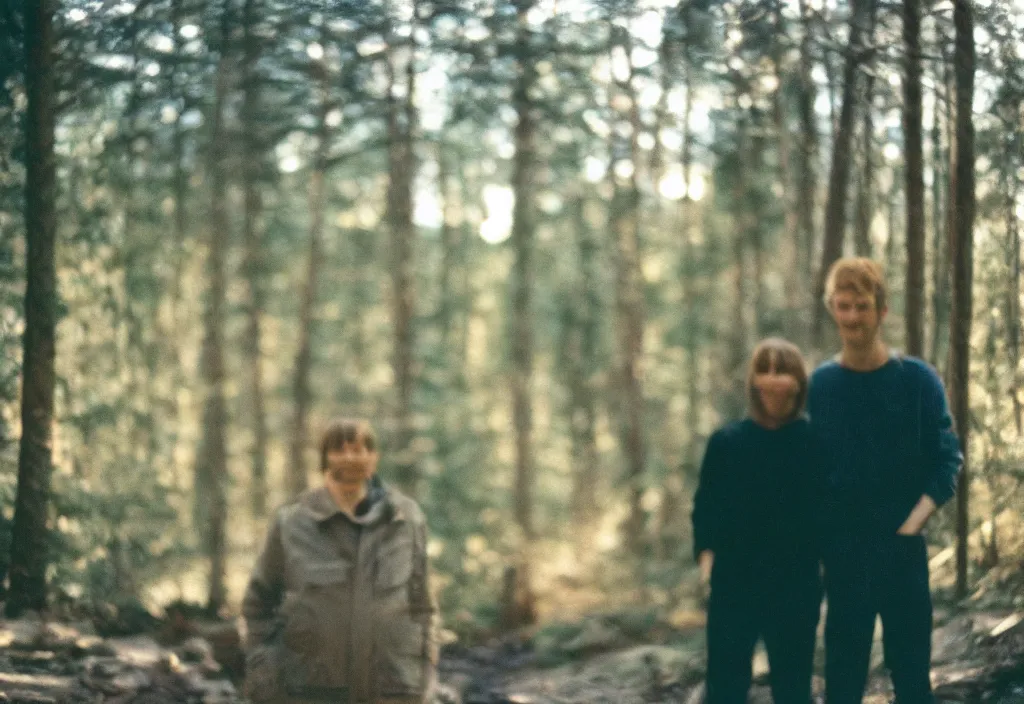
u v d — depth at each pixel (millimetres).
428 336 21328
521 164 16141
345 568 4078
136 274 8969
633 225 16203
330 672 4051
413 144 15398
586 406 19797
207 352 14359
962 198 6312
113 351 8180
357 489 4160
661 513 15547
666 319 20016
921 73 6695
